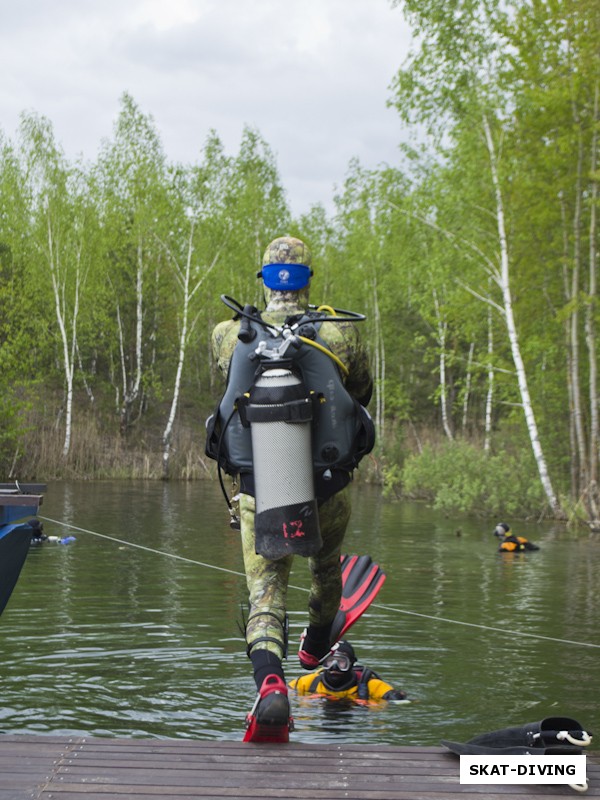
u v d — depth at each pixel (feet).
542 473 75.77
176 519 66.74
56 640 26.37
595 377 72.02
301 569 43.06
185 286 135.33
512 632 29.09
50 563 42.88
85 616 30.17
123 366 141.18
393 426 133.69
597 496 71.20
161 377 161.68
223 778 10.54
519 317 83.61
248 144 162.91
